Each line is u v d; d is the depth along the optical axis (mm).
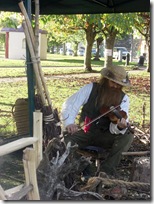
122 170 3830
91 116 3531
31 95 3283
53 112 3160
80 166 3117
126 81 3438
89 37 18703
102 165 3484
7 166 3844
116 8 5953
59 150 2967
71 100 3443
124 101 3502
